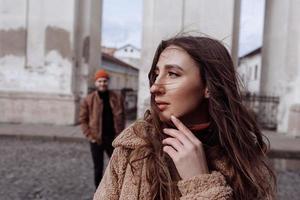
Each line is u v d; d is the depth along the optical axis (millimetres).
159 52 1479
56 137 13078
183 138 1353
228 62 1462
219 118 1423
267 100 17656
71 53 16797
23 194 6621
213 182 1306
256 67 39844
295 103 16156
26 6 16891
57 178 7855
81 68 17625
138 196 1383
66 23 16844
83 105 6523
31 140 12992
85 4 17547
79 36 17531
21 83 16859
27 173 8203
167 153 1376
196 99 1413
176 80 1394
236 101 1458
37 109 16500
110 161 1485
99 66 20156
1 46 16906
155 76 1477
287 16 16734
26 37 16891
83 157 10281
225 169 1438
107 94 6480
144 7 17438
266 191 1509
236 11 17047
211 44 1451
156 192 1374
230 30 16766
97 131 6418
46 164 9203
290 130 15820
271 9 18625
